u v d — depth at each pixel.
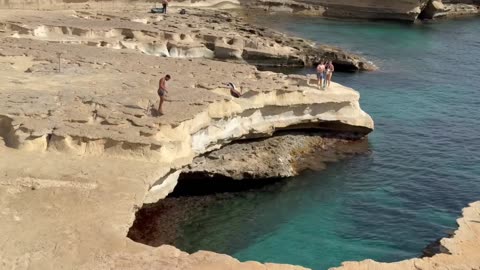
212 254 15.97
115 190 18.78
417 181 28.91
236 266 15.46
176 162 21.92
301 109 31.22
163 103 25.98
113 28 47.16
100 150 21.47
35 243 15.74
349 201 26.98
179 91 28.05
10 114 22.88
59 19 49.94
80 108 24.45
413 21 78.62
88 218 17.09
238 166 27.88
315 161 30.69
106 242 16.03
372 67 51.22
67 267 14.88
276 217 25.73
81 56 35.38
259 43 50.75
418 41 65.44
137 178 19.75
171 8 71.06
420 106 40.47
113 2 66.44
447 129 36.03
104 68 32.50
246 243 23.53
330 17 79.06
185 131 24.02
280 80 32.84
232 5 79.25
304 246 23.25
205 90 28.58
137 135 22.00
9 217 16.94
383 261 21.89
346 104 32.91
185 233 24.06
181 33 49.09
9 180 18.83
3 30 43.31
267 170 28.39
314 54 52.53
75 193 18.45
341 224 24.98
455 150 32.84
